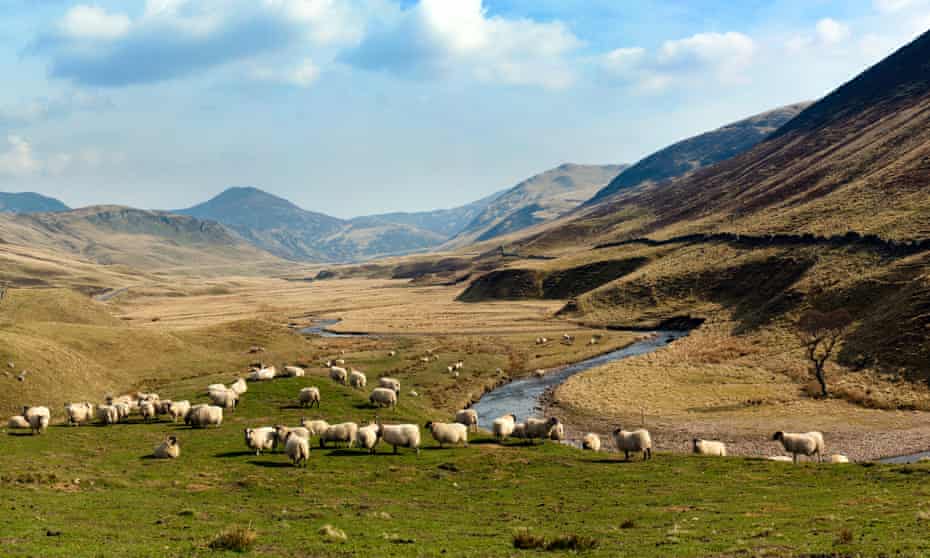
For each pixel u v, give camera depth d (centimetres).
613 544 1861
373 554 1728
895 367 6581
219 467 3194
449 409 6669
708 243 17088
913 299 7531
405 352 10094
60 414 5366
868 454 4644
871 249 10619
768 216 17512
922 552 1520
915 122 19000
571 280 19575
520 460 3550
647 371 8219
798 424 5531
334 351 10431
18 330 7562
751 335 9331
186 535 1917
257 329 10781
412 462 3438
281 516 2286
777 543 1748
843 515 2161
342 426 3791
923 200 12019
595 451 4019
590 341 11325
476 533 2066
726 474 3209
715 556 1647
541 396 7481
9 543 1681
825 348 7575
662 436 5466
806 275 10888
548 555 1728
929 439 4875
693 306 13175
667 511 2433
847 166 18850
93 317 11556
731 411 6112
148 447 3653
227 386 5941
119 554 1625
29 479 2647
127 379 7300
